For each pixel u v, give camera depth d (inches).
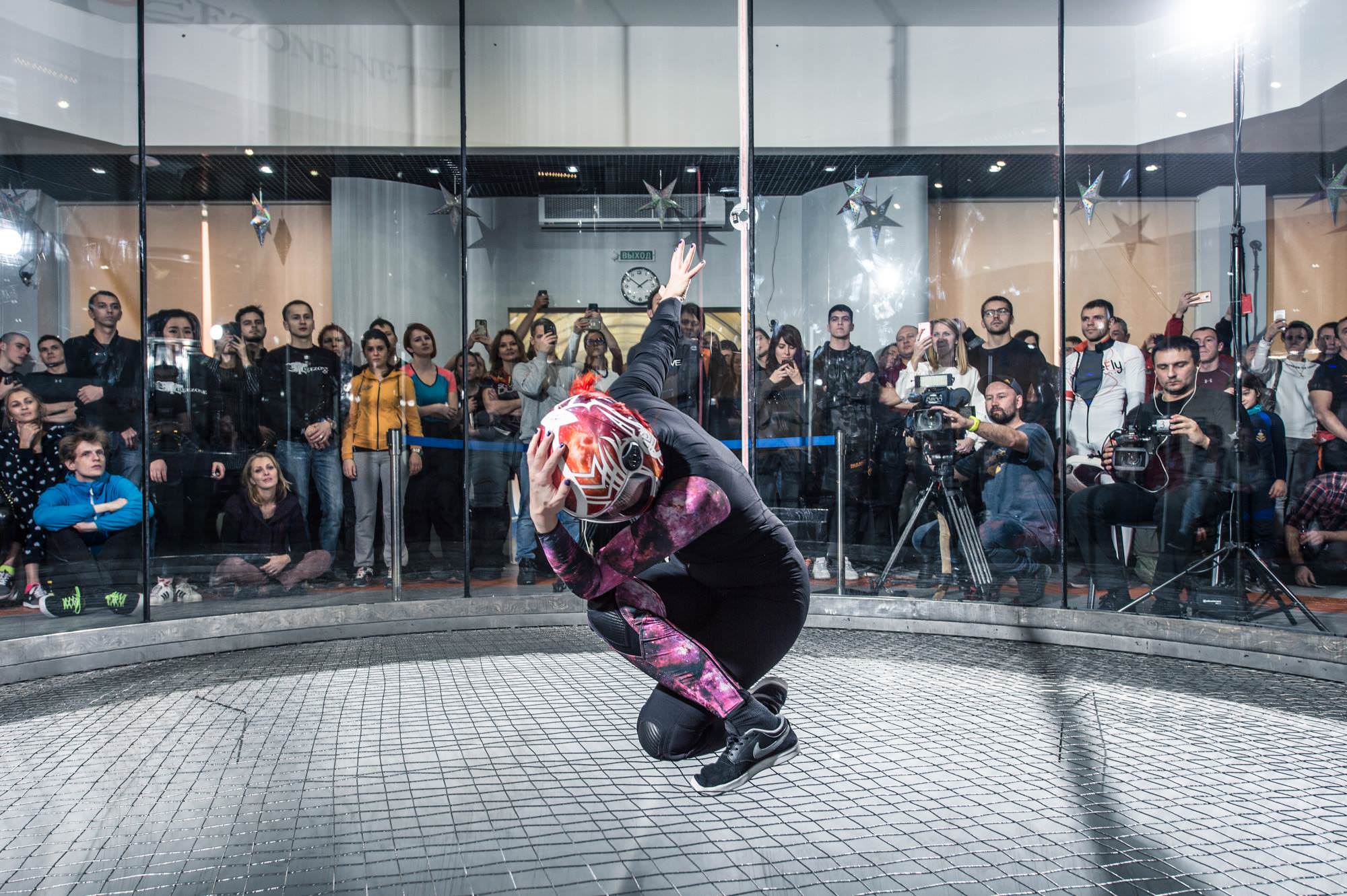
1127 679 146.6
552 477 64.6
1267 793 89.4
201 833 80.4
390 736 112.4
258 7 199.9
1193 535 176.2
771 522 76.9
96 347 179.2
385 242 214.4
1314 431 174.2
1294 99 174.7
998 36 196.7
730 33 208.5
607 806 86.5
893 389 201.3
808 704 127.9
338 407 207.0
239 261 199.2
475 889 68.0
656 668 72.8
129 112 186.2
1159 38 186.9
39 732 118.4
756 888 67.8
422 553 211.6
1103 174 191.8
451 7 211.0
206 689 143.1
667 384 214.1
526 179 218.4
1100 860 72.6
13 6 172.9
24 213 172.9
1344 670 144.8
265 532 195.8
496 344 220.4
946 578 195.2
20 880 70.7
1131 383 186.5
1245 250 181.2
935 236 201.5
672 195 216.2
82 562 172.1
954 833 78.8
